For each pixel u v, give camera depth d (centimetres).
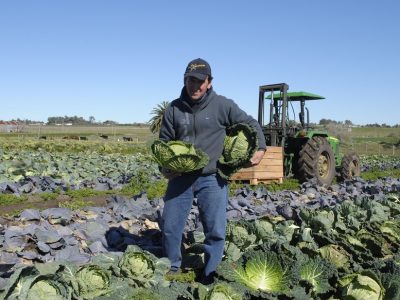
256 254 497
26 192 1132
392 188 1406
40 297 384
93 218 764
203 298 425
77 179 1377
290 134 1589
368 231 712
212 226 529
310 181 1474
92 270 445
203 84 496
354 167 1886
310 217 730
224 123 523
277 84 1543
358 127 11269
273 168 1462
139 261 486
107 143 4169
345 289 483
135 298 418
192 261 580
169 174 525
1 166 1366
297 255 512
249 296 458
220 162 519
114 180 1388
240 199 980
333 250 583
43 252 566
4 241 584
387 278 479
